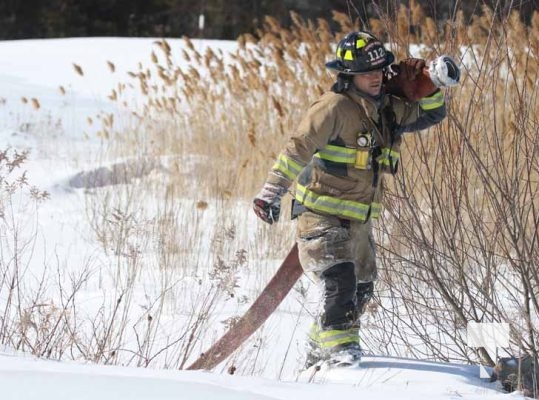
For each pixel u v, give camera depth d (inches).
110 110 1689.2
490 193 498.6
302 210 486.0
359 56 462.6
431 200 510.3
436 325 556.7
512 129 524.1
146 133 1213.7
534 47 550.9
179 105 1255.5
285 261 490.9
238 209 945.5
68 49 2336.4
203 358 478.0
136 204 933.2
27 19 3516.2
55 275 695.7
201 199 982.4
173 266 720.3
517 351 499.2
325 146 472.4
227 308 630.5
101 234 824.9
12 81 1953.7
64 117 1604.3
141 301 631.2
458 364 488.4
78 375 345.4
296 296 645.3
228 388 344.5
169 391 328.8
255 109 1075.3
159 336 560.1
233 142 1079.0
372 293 508.1
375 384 446.6
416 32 698.2
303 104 997.8
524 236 479.5
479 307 503.8
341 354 472.4
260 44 1126.4
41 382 334.0
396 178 543.5
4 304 595.5
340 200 475.8
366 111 470.0
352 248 478.0
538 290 508.4
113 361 493.4
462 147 522.3
